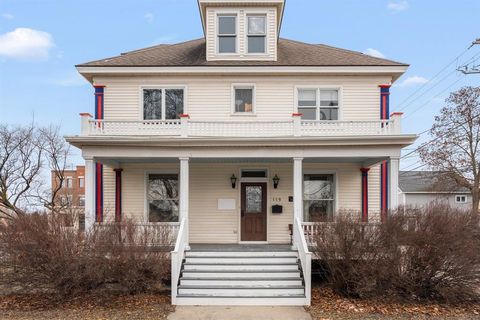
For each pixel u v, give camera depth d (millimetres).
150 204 14156
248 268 10508
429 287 9484
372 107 14047
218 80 14070
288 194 14117
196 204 14070
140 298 9750
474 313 8602
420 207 10156
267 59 14500
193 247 12453
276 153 11742
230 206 14047
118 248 9289
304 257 9820
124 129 12242
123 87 14008
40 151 28797
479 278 9172
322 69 13758
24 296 9828
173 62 14305
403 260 9391
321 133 12180
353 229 9672
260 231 14047
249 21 14758
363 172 14086
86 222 10414
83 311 8719
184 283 9961
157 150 11750
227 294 9562
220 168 14164
